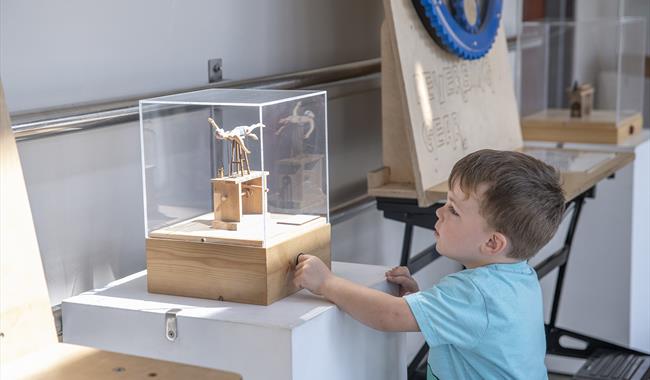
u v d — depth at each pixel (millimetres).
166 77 1782
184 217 1436
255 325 1292
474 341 1405
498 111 2455
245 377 1314
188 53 1837
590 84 2926
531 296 1472
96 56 1622
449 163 2115
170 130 1435
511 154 1483
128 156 1699
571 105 2936
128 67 1690
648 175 3078
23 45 1488
